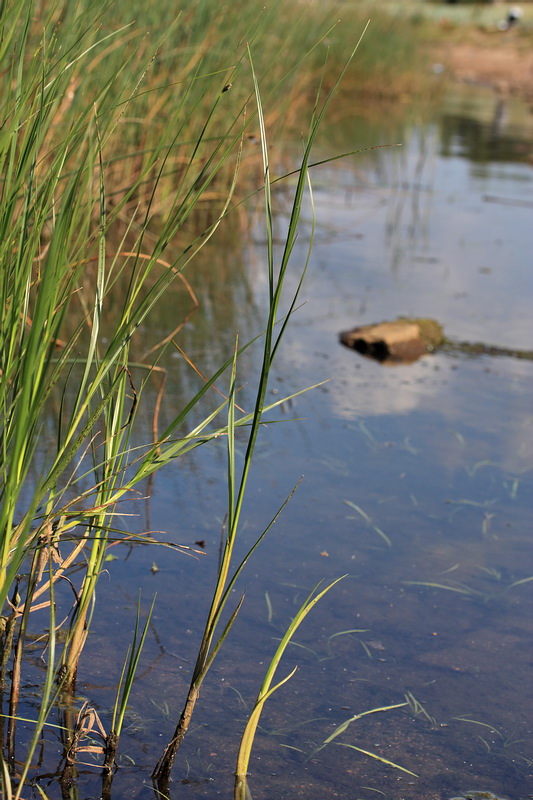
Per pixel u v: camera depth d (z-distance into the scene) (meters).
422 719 2.09
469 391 4.08
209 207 6.09
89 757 1.89
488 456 3.43
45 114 2.01
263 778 1.87
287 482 3.12
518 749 2.01
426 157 10.23
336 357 4.39
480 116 13.72
